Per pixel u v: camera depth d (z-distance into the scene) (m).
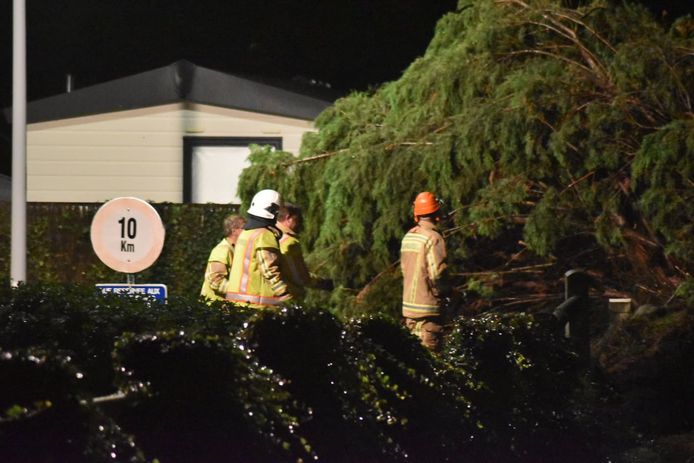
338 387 15.60
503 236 37.72
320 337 15.53
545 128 35.03
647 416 28.02
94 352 17.69
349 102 41.69
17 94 42.47
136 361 12.71
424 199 27.72
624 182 34.81
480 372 19.84
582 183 34.81
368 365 16.39
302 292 27.08
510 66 37.09
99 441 10.81
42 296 18.81
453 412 18.16
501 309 37.91
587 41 36.66
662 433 27.98
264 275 25.62
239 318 18.19
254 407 13.41
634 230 35.88
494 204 34.62
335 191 37.34
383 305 36.25
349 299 36.91
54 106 53.28
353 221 37.19
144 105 53.19
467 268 37.47
